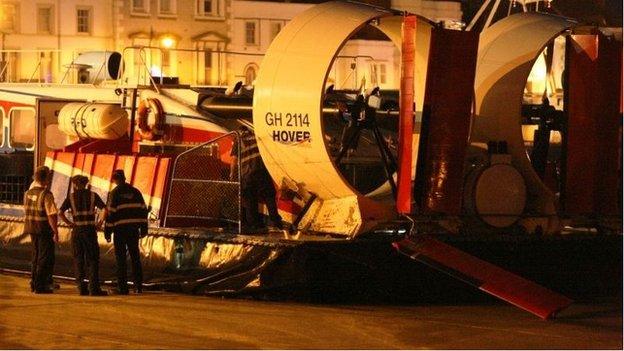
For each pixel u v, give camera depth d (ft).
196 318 62.54
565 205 72.08
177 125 82.38
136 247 73.36
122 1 280.51
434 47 65.82
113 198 72.90
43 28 274.57
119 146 86.38
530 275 69.62
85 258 74.43
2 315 64.03
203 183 76.23
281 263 67.00
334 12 68.44
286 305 66.74
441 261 64.23
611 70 72.43
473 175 70.18
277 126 68.13
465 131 66.90
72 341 55.62
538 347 54.49
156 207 76.95
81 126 85.71
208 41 282.97
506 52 72.33
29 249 85.71
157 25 282.15
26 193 74.84
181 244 73.31
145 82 89.66
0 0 268.82
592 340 56.34
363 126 70.74
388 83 255.91
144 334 57.57
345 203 68.23
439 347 54.34
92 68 99.25
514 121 70.79
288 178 70.64
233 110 80.69
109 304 68.39
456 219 67.21
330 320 61.67
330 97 77.97
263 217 74.74
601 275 72.08
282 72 67.82
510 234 70.28
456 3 259.80
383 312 64.54
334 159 70.23
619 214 73.31
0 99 100.01
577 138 72.08
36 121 89.51
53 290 75.66
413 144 71.77
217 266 70.54
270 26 286.66
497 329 59.36
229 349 53.52
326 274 65.92
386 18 67.87
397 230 68.85
